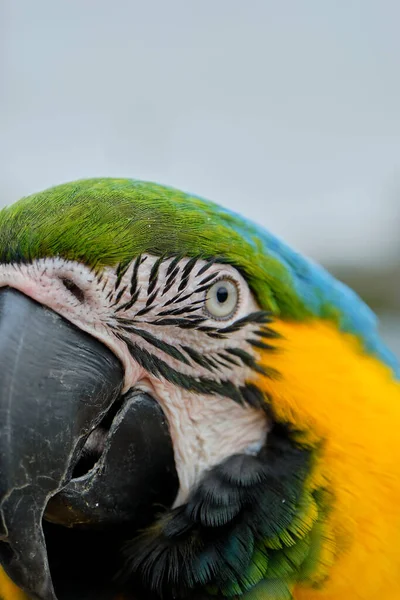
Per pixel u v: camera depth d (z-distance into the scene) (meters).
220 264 0.81
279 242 0.83
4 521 0.79
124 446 0.81
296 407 0.81
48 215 0.80
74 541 0.83
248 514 0.81
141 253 0.80
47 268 0.80
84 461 0.81
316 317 0.83
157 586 0.81
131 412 0.81
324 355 0.82
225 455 0.82
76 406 0.79
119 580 0.82
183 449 0.82
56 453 0.79
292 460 0.81
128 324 0.81
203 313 0.81
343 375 0.82
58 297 0.80
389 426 0.82
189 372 0.81
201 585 0.81
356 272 2.56
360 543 0.81
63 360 0.80
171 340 0.81
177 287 0.81
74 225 0.80
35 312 0.80
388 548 0.81
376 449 0.82
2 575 0.82
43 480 0.79
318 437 0.81
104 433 0.81
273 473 0.81
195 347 0.81
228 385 0.82
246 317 0.81
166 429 0.82
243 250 0.81
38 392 0.79
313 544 0.81
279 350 0.82
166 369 0.81
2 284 0.80
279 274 0.82
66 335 0.80
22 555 0.79
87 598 0.82
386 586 0.81
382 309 2.50
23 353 0.79
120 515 0.81
